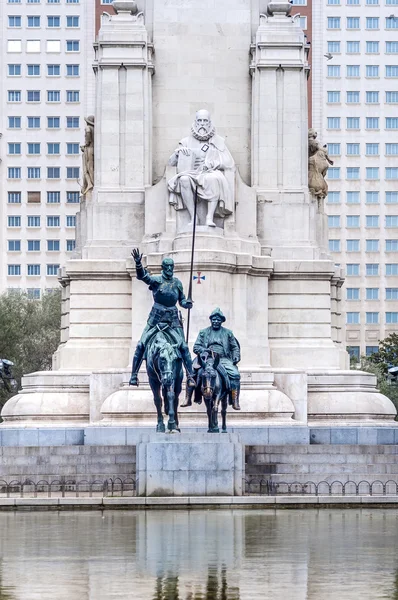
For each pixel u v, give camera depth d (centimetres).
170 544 3922
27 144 18538
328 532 4247
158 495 5578
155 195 7931
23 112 18525
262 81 8125
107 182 8081
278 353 7894
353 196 18562
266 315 7850
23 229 18512
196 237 7656
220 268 7594
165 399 5775
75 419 7556
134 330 7806
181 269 7575
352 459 6456
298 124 8125
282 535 4159
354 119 18512
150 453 5591
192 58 8225
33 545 3919
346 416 7550
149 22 8262
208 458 5603
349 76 18475
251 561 3534
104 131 8100
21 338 13275
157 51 8231
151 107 8156
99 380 7431
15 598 2930
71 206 18500
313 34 18412
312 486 6056
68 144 18512
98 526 4488
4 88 18538
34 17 18512
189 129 8181
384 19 18500
